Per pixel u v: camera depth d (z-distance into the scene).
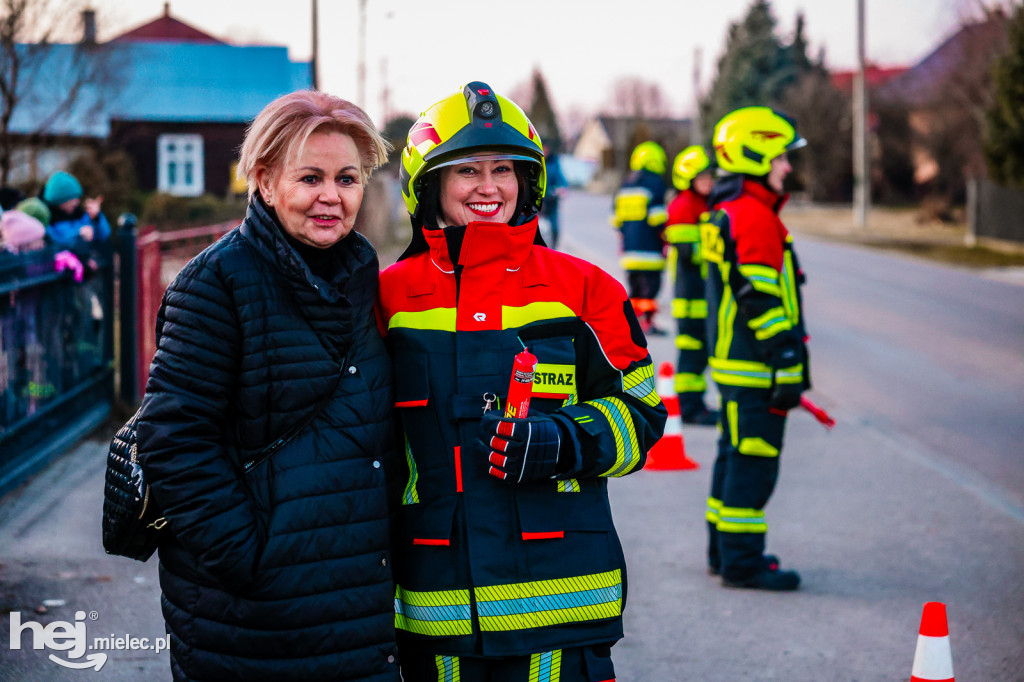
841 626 4.63
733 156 4.95
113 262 8.45
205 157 38.62
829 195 52.03
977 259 25.08
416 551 2.54
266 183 2.51
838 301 17.31
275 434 2.40
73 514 5.86
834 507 6.50
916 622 4.67
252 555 2.33
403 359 2.60
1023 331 14.20
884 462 7.62
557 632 2.50
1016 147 24.56
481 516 2.50
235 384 2.41
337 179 2.49
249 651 2.37
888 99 51.12
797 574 5.10
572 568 2.52
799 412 9.41
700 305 8.69
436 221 2.77
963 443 8.24
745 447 5.02
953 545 5.76
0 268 5.99
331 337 2.44
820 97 51.72
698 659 4.27
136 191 27.39
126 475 2.46
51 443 6.89
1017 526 6.10
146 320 8.78
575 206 52.34
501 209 2.73
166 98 38.59
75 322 7.50
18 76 21.34
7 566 5.06
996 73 24.77
